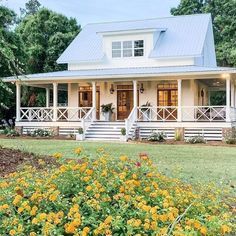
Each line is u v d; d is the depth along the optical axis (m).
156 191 4.89
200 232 4.00
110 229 3.94
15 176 5.54
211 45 29.89
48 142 19.16
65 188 4.78
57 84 26.28
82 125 21.91
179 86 22.33
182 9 42.81
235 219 5.71
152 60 25.61
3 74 26.53
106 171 5.14
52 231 3.70
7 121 34.00
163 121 22.33
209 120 21.52
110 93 25.44
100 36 28.80
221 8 40.41
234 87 26.50
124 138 21.09
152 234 3.86
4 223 3.87
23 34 35.91
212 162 12.70
